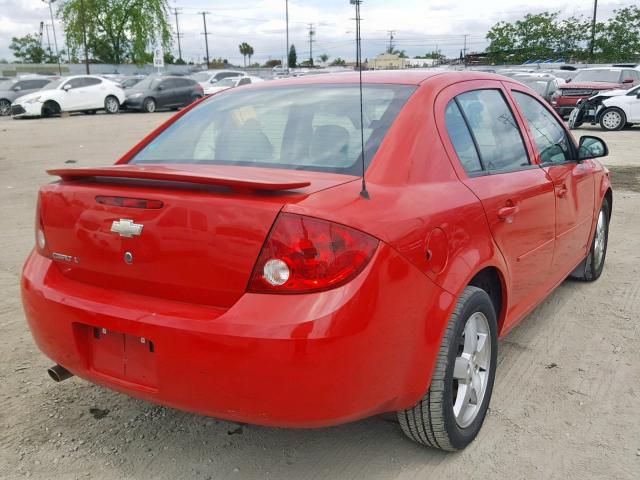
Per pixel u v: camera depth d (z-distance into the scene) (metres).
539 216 3.36
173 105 27.23
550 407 3.12
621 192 8.89
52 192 2.61
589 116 18.48
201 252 2.19
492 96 3.39
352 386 2.12
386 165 2.50
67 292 2.51
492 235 2.82
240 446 2.80
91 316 2.38
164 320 2.20
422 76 3.08
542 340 3.92
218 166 2.75
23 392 3.27
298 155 2.70
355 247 2.11
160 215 2.27
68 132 17.72
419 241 2.32
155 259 2.29
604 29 49.91
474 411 2.80
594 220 4.54
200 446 2.80
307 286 2.07
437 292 2.41
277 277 2.08
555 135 3.99
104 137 16.34
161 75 28.08
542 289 3.69
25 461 2.68
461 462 2.68
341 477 2.58
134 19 56.00
